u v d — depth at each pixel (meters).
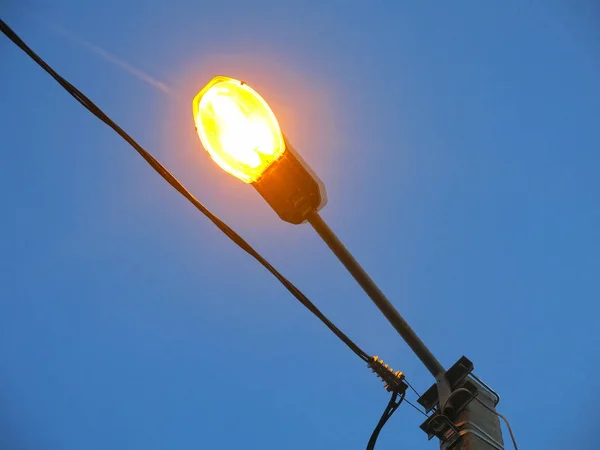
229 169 4.12
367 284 4.56
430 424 4.94
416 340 4.88
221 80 4.07
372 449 5.09
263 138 4.12
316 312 4.83
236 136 4.09
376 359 5.05
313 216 4.29
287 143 4.17
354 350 5.00
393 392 5.06
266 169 4.16
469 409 4.94
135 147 4.16
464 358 5.17
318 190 4.21
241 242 4.52
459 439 4.78
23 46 3.80
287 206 4.25
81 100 3.98
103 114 4.04
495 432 4.93
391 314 4.70
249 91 4.11
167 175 4.26
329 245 4.39
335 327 4.88
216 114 4.08
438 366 5.05
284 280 4.64
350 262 4.45
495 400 5.29
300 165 4.18
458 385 5.06
